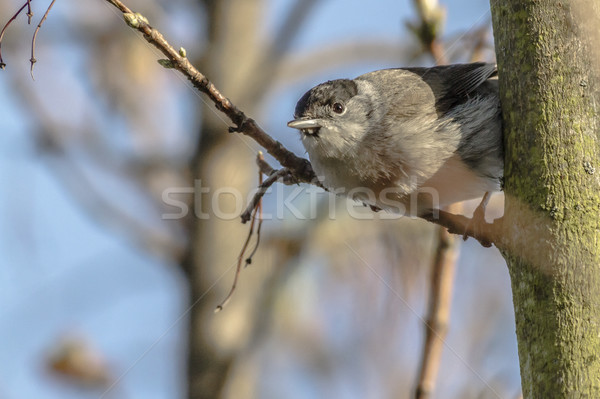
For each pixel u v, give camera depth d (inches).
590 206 215.6
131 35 454.6
